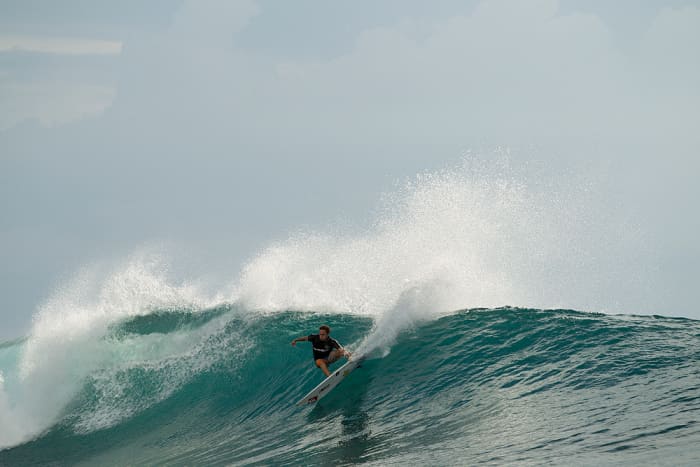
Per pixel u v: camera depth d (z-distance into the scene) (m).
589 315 53.03
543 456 31.78
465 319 55.81
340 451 39.00
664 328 48.03
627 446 30.88
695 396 35.72
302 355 56.09
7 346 69.00
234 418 51.00
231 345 60.38
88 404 58.84
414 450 36.62
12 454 54.03
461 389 44.75
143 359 62.12
